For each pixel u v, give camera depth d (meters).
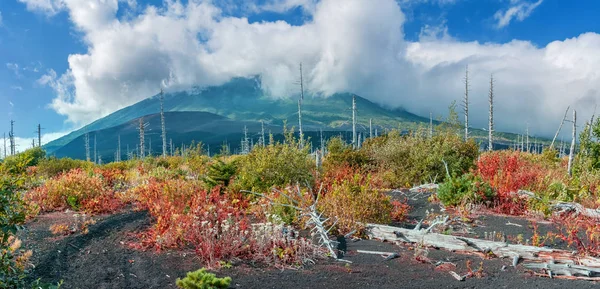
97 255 6.86
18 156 4.64
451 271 6.52
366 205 9.83
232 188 12.30
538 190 12.08
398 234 8.34
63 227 8.18
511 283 5.95
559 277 6.23
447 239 7.82
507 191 11.63
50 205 10.62
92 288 5.45
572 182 13.56
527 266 6.64
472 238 8.09
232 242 7.16
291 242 7.51
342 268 6.67
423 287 5.82
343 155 19.58
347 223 9.10
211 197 10.46
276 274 6.30
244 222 8.26
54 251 6.75
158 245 7.36
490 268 6.68
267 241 7.25
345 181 11.47
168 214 8.41
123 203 11.69
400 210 10.87
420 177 17.58
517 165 15.23
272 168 13.22
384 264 6.95
